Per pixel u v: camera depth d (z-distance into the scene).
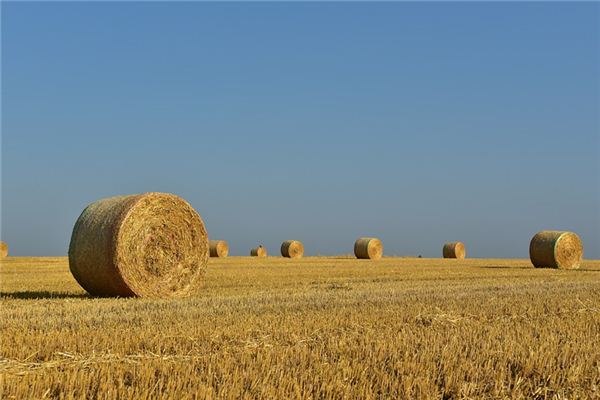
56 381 6.95
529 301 15.83
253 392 6.99
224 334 10.16
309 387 7.18
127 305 14.52
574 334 10.93
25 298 16.84
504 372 8.20
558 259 34.84
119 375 7.37
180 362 8.12
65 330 10.43
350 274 28.19
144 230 17.84
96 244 17.55
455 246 53.41
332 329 10.96
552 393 7.74
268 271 30.36
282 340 9.83
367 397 7.01
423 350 9.02
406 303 15.16
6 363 7.95
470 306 14.73
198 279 19.00
